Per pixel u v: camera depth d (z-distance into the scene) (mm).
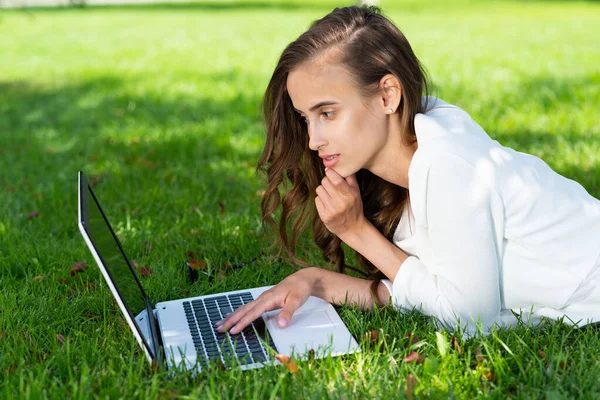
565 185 2281
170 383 1980
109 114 6855
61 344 2367
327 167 2314
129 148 5469
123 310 1976
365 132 2211
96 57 11555
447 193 2111
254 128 5977
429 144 2152
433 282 2318
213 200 4016
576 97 6598
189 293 2826
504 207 2154
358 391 1944
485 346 2080
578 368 2072
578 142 4934
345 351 2166
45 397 1906
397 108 2260
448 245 2154
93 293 2764
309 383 1969
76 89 8414
